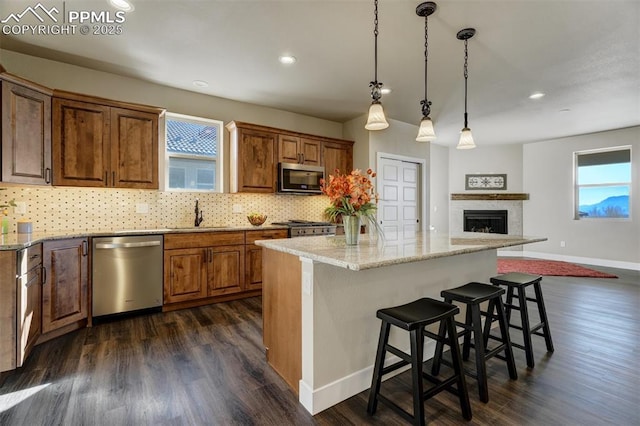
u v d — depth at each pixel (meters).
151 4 2.23
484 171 7.34
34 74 3.03
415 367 1.51
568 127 5.59
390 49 2.87
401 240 2.39
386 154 5.03
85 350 2.43
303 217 4.93
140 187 3.31
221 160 4.18
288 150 4.41
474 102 4.29
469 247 1.99
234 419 1.66
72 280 2.74
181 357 2.33
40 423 1.61
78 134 2.97
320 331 1.77
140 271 3.13
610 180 5.88
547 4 2.22
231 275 3.67
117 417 1.66
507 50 2.88
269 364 2.23
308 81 3.60
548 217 6.63
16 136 2.52
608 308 3.48
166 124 3.85
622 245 5.71
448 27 2.51
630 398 1.85
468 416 1.66
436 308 1.72
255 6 2.26
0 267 2.02
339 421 1.67
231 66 3.22
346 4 2.22
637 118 5.04
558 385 1.99
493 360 2.35
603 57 3.01
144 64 3.19
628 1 2.18
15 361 2.04
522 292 2.27
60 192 3.15
